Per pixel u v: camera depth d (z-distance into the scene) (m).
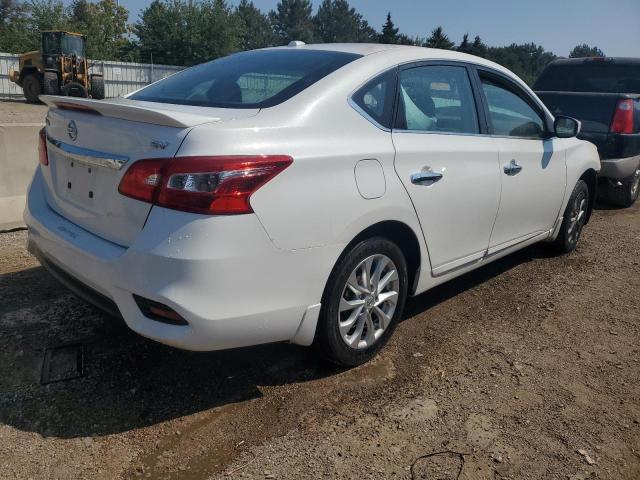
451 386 3.11
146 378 3.04
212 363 3.21
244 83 3.12
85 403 2.80
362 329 3.14
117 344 3.34
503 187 3.92
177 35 41.97
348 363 3.14
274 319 2.64
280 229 2.55
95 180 2.74
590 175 5.44
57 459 2.44
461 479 2.42
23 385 2.91
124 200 2.55
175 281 2.39
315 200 2.66
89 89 23.70
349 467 2.46
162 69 34.06
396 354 3.42
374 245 3.05
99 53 44.22
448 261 3.62
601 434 2.77
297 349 3.40
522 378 3.22
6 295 3.87
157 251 2.40
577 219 5.38
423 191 3.22
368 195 2.89
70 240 2.79
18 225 5.27
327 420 2.77
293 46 3.70
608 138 7.06
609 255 5.59
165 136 2.46
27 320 3.55
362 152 2.89
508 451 2.61
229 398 2.91
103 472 2.38
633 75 8.55
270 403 2.88
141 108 2.51
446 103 3.61
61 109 3.06
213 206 2.39
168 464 2.44
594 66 8.84
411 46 3.61
